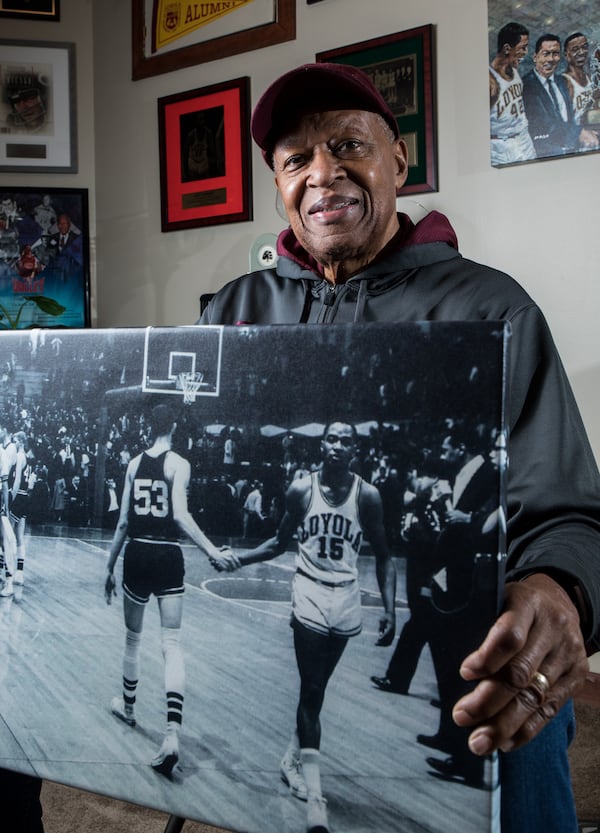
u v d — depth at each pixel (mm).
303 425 521
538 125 2291
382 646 502
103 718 589
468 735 484
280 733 531
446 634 485
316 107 1089
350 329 507
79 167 3471
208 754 555
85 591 593
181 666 562
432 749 492
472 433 476
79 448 596
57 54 3418
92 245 3488
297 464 523
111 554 583
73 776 604
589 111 2203
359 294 1132
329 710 518
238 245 3051
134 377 578
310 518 520
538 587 590
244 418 539
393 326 495
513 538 828
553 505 835
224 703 548
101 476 588
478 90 2416
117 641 582
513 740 522
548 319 2340
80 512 594
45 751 612
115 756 586
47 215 3432
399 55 2541
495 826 483
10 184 3432
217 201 3059
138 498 574
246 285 1306
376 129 1110
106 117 3414
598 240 2236
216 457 548
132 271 3381
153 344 572
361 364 504
